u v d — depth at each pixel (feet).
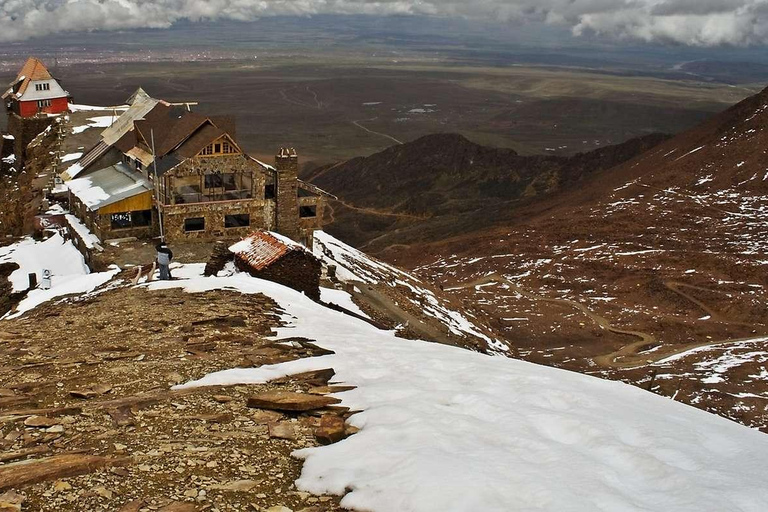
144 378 44.14
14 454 30.81
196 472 29.14
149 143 169.48
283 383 42.88
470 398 37.68
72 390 41.29
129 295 82.58
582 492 25.16
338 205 590.14
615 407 37.47
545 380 43.04
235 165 160.25
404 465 27.66
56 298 103.30
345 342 56.54
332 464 29.35
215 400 39.11
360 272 196.54
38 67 314.76
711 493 25.46
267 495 27.14
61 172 204.33
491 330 218.38
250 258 106.42
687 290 292.40
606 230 391.65
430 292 229.04
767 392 173.58
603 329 247.29
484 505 23.99
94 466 29.12
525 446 30.42
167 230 153.48
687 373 192.44
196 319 64.13
